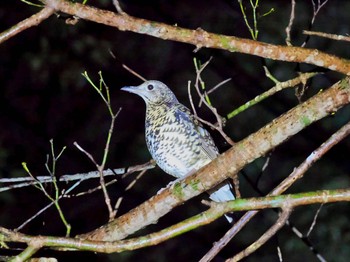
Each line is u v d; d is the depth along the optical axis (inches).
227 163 201.5
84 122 568.7
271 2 559.8
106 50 565.9
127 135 574.9
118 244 179.3
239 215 256.5
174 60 589.3
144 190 536.4
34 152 538.3
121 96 581.6
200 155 305.1
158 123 308.3
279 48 202.8
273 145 197.9
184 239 558.9
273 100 478.9
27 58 554.6
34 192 519.2
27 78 559.2
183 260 551.5
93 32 560.7
